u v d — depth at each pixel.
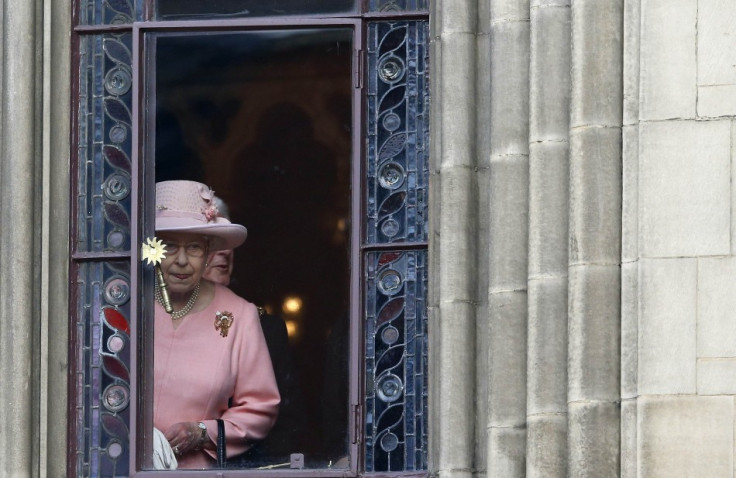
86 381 43.06
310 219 43.25
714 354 38.72
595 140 39.84
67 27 43.97
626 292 39.28
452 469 40.91
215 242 43.41
